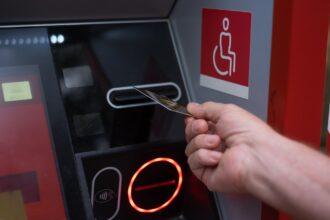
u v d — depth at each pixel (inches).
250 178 42.7
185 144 52.8
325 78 43.8
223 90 49.2
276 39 41.4
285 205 41.3
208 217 52.9
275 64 41.9
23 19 49.1
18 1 46.9
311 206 39.8
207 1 49.9
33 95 47.6
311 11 41.0
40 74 48.3
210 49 50.4
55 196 46.2
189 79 54.9
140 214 53.4
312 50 42.0
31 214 45.4
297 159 41.0
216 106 45.4
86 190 47.3
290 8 40.1
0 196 45.0
